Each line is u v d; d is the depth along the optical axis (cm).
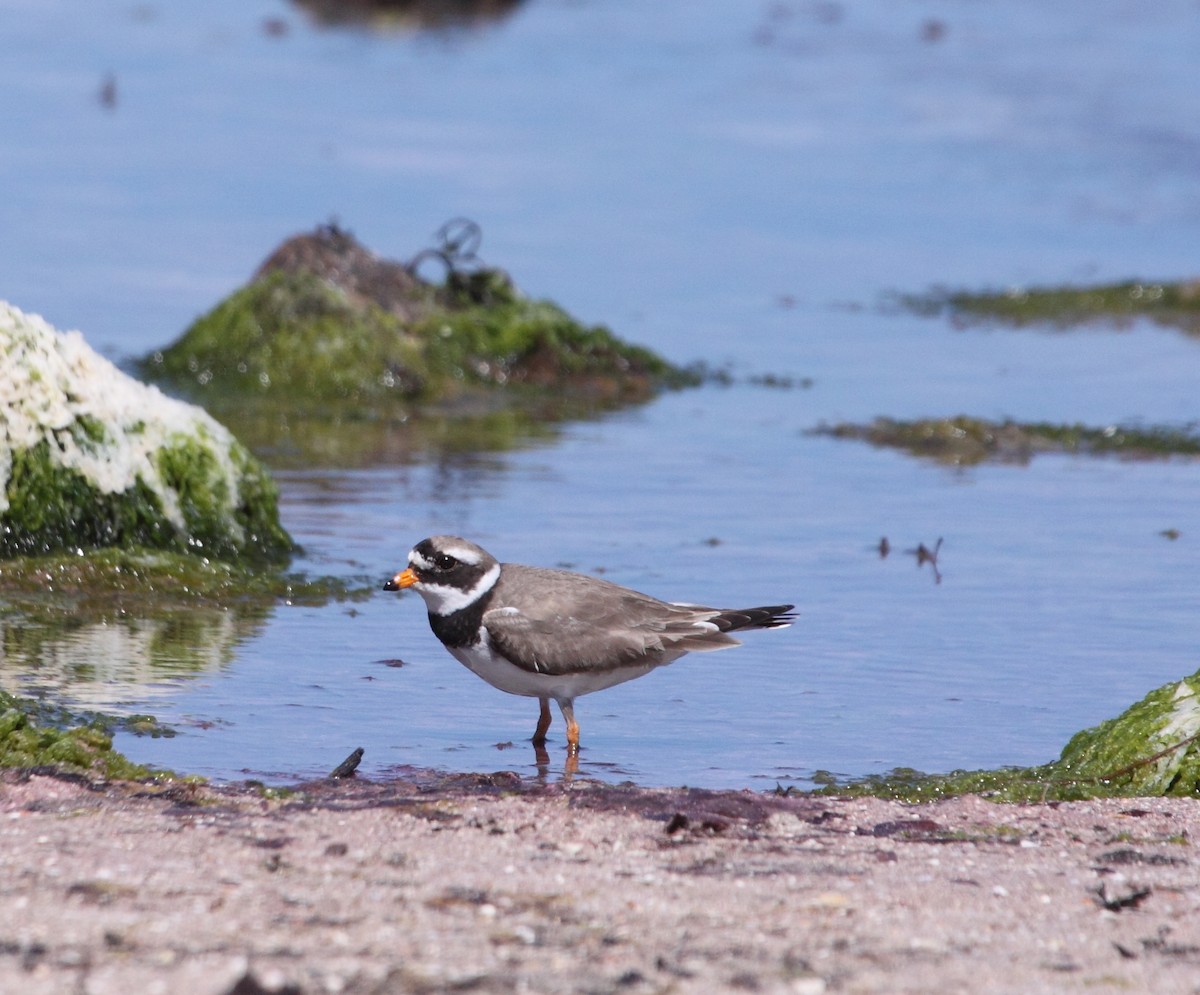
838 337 2762
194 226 3156
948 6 5984
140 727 1102
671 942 738
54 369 1518
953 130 4306
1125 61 5081
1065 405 2347
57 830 866
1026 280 3206
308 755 1071
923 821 966
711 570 1545
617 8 6012
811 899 809
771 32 5544
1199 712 1075
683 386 2461
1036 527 1738
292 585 1471
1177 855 912
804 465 2008
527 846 881
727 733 1155
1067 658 1323
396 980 675
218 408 2250
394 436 2142
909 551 1631
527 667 1095
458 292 2625
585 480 1909
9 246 2950
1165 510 1816
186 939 705
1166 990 708
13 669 1210
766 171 3884
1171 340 2806
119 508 1514
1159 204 3769
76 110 4138
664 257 3191
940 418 2217
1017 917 796
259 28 5478
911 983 703
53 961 673
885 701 1223
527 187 3625
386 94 4544
